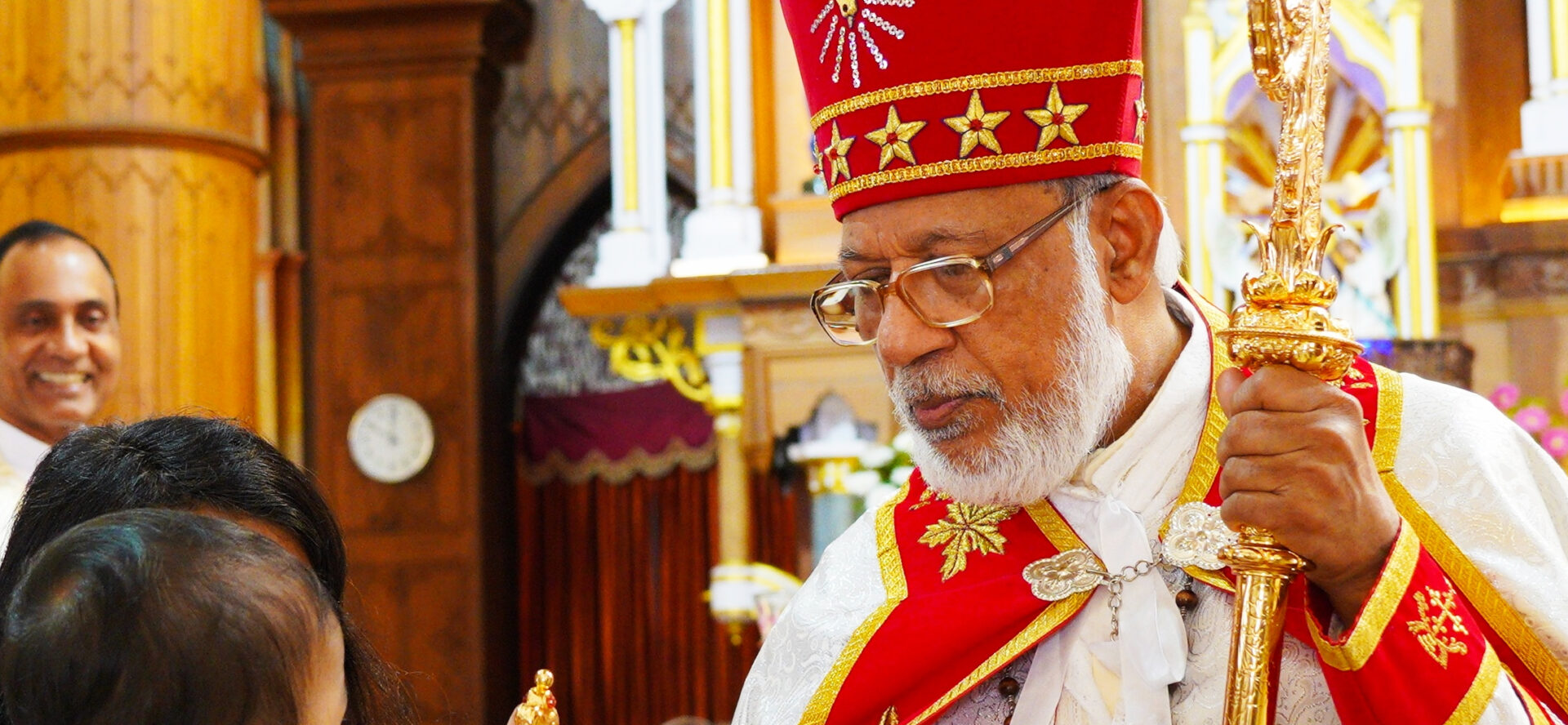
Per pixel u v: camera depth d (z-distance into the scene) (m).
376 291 8.09
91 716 1.01
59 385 3.38
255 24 8.16
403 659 7.79
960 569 1.82
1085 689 1.67
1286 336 1.43
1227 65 6.63
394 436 7.93
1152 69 6.79
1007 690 1.74
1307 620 1.48
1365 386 1.76
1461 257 6.55
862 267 1.77
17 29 7.64
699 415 8.18
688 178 8.25
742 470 7.00
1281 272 1.45
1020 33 1.70
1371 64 6.54
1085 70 1.71
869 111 1.74
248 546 1.09
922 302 1.68
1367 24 6.54
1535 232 6.38
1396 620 1.44
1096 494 1.74
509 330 8.39
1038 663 1.72
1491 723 1.42
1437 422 1.72
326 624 1.12
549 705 1.72
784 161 7.29
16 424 3.39
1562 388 6.36
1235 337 1.46
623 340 7.32
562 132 8.49
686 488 8.19
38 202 7.56
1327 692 1.59
